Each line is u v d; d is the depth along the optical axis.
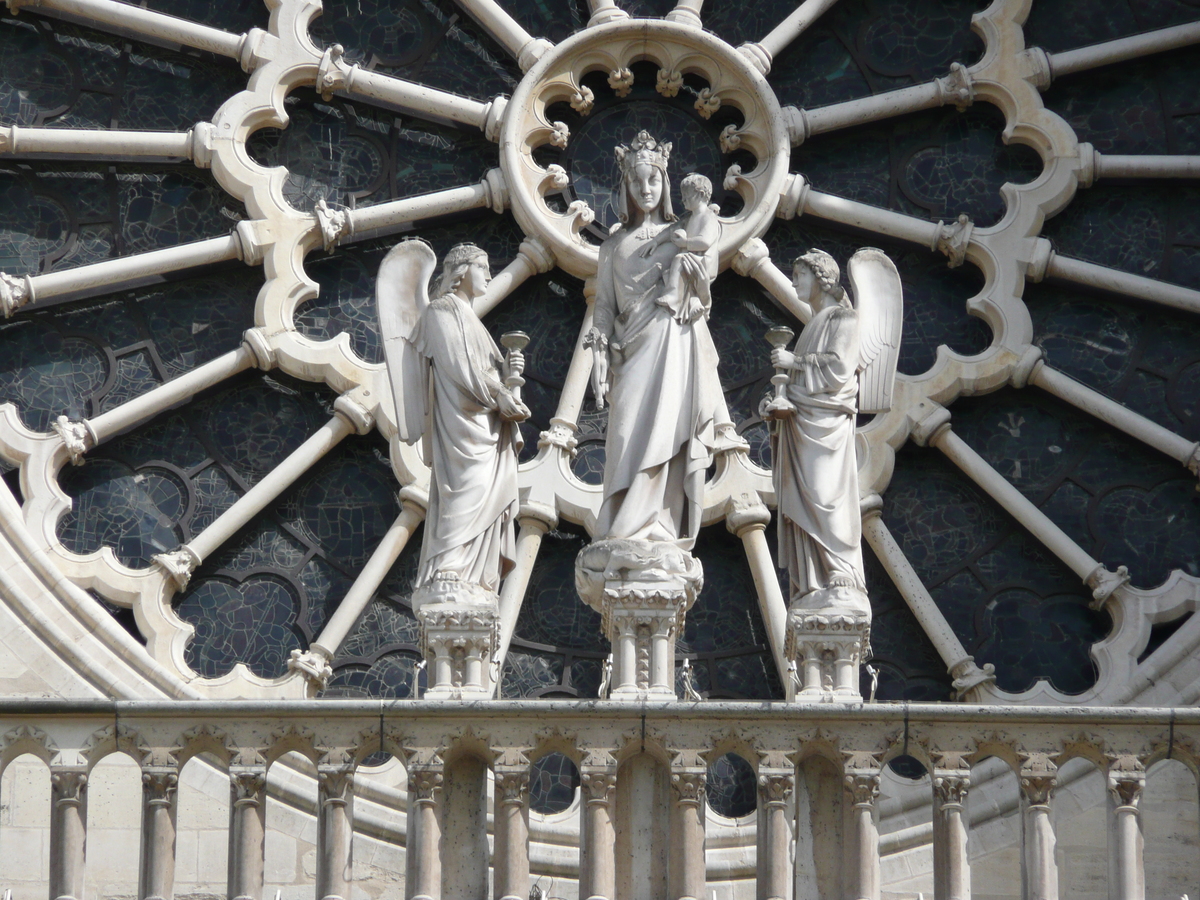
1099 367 32.12
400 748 24.25
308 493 31.25
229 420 31.59
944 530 31.28
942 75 33.59
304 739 24.39
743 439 31.70
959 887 23.80
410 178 33.12
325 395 31.88
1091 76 33.56
